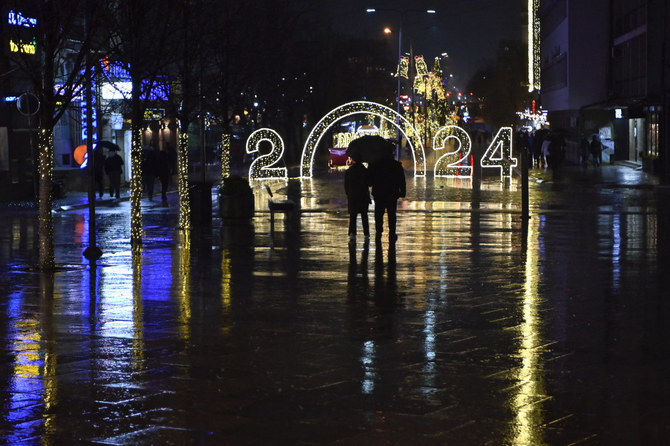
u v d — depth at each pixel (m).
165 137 58.78
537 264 16.30
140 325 10.86
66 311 11.83
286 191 39.91
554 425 6.83
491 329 10.49
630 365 8.72
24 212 30.27
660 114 49.12
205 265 16.41
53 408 7.40
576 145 68.00
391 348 9.52
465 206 30.80
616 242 19.89
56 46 15.98
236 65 33.12
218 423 6.96
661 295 12.84
